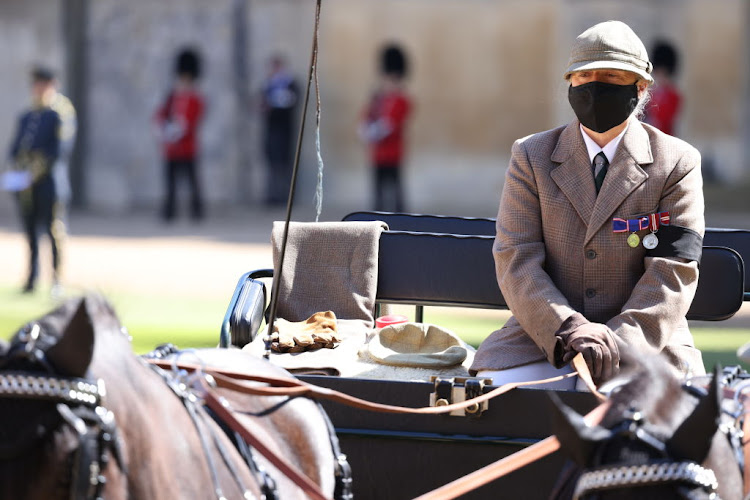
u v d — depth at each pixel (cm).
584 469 738
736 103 6225
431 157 6344
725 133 6238
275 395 1016
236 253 4191
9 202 5900
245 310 1380
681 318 1266
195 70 5588
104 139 6172
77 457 708
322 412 1076
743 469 868
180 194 6197
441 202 6291
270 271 1520
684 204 1295
